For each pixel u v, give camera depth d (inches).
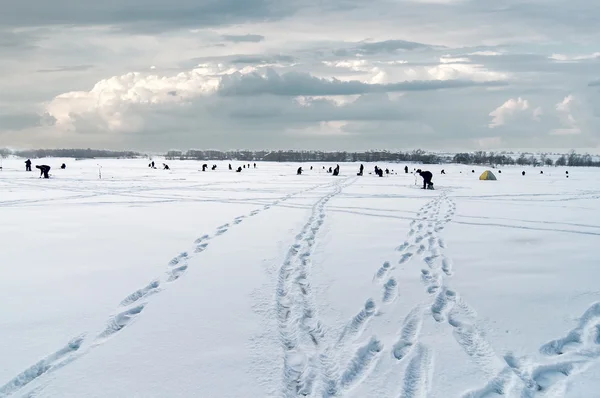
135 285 337.4
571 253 451.2
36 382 200.1
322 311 285.7
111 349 232.2
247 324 265.1
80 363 217.2
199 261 406.3
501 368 214.8
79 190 1210.6
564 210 813.2
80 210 786.8
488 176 1945.1
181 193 1141.1
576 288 333.1
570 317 277.3
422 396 192.2
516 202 960.3
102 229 583.5
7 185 1371.8
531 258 428.5
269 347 235.9
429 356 227.3
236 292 320.5
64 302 299.4
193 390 194.4
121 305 296.0
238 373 209.0
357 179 1903.3
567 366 219.1
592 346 241.4
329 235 547.2
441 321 272.4
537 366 217.3
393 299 310.3
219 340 243.8
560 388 198.5
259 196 1068.5
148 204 886.4
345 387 200.4
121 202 920.3
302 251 456.1
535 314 282.2
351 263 404.8
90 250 455.8
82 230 576.1
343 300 305.7
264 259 413.7
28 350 230.4
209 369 212.4
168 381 201.5
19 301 300.7
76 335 248.7
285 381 203.9
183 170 2871.6
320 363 220.5
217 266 389.4
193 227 598.2
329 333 254.1
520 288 333.4
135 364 216.5
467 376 207.6
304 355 229.6
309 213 752.3
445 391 195.0
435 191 1251.2
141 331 254.4
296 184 1531.7
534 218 705.0
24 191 1163.9
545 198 1058.1
